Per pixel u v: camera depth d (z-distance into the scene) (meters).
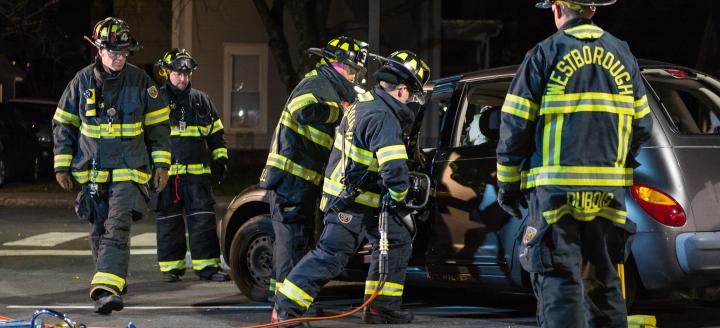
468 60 29.61
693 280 7.11
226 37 27.47
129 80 8.35
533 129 5.32
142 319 8.37
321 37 22.45
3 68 32.81
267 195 9.02
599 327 5.39
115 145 8.29
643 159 7.19
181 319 8.37
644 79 7.53
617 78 5.30
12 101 24.23
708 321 8.03
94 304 8.37
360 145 7.23
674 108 8.36
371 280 7.89
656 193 7.11
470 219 7.88
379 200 7.38
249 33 27.41
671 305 8.86
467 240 7.89
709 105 8.30
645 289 7.45
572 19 5.37
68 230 15.61
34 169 23.55
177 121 10.31
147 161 8.45
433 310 8.68
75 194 20.69
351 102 7.70
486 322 8.05
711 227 7.14
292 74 22.81
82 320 8.29
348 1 27.28
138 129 8.38
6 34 31.50
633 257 7.18
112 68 8.25
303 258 7.37
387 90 7.25
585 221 5.29
